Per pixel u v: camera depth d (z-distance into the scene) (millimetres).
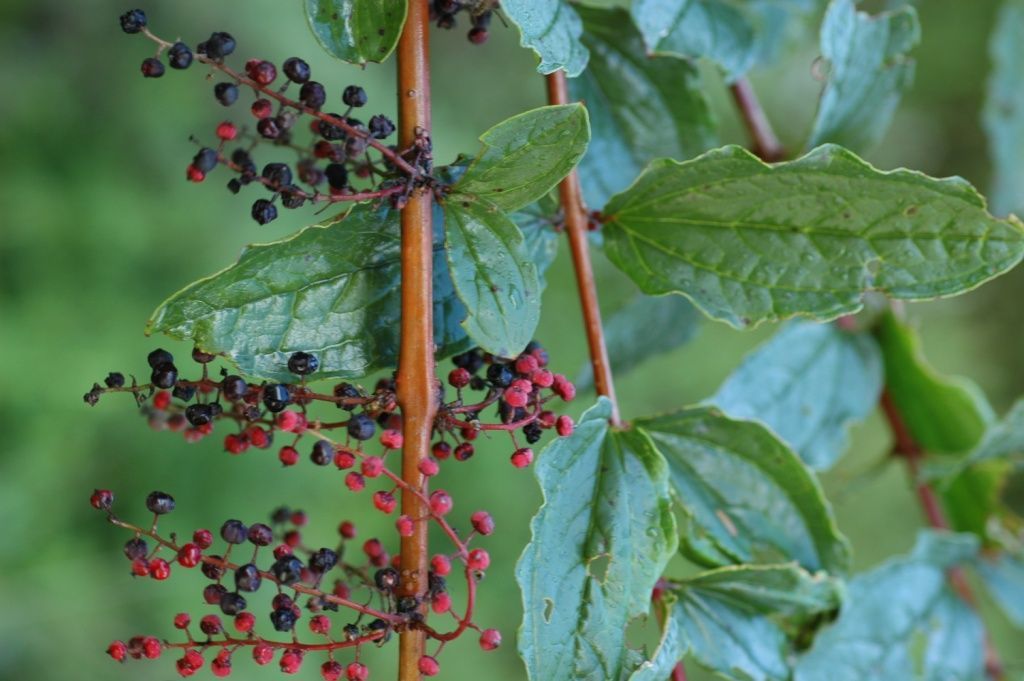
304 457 1452
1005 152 767
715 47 655
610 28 661
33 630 1367
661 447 642
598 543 610
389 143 647
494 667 1470
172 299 602
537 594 602
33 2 1562
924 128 1663
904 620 687
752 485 642
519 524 1521
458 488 1500
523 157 597
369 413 599
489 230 601
